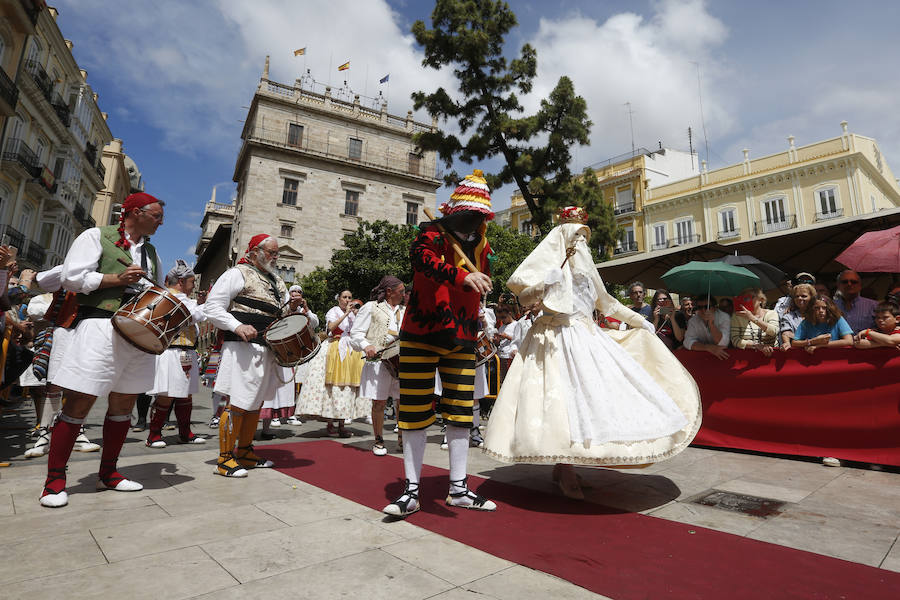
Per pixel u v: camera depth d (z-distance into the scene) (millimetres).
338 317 5883
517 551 2039
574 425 2596
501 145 22078
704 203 33812
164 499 2742
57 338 3879
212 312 3451
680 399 3045
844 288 4766
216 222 54344
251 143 29906
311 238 30969
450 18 21109
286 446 4742
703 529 2352
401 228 22906
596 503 2812
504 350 6562
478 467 3865
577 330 2879
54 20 23688
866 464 3891
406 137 35312
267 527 2285
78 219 29719
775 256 7770
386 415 8453
